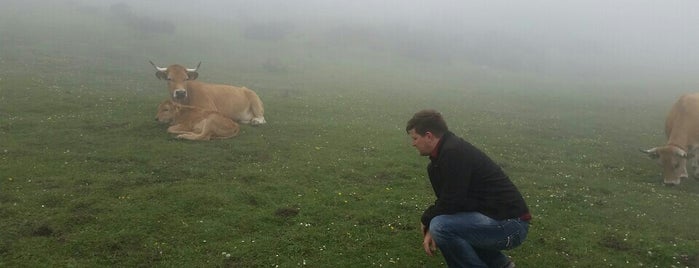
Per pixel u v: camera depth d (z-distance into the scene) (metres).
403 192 8.48
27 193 7.38
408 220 7.24
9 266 5.41
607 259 6.35
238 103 12.80
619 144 14.13
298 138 12.02
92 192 7.62
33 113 12.58
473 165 4.76
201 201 7.45
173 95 11.74
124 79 20.02
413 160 10.52
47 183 7.89
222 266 5.71
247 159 9.94
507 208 4.77
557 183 9.71
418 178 9.36
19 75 17.77
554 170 10.79
